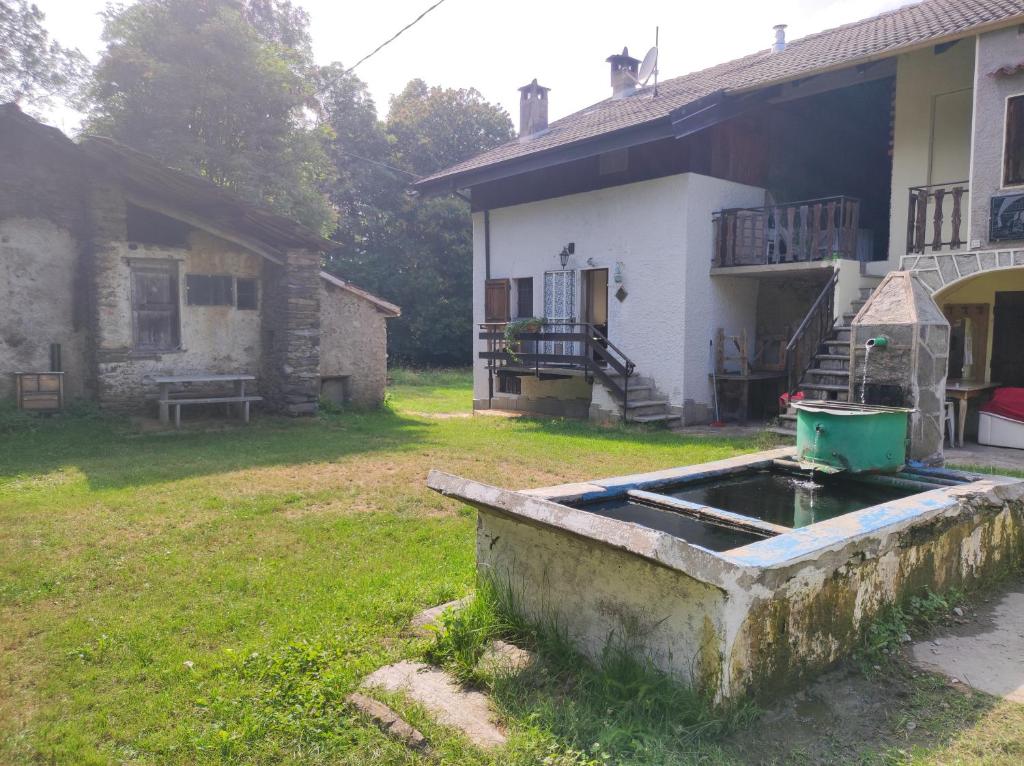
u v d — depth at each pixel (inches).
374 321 598.2
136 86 767.1
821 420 187.2
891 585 143.5
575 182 567.8
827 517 170.2
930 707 117.6
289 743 113.4
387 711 119.0
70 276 470.6
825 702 119.5
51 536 219.9
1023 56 335.9
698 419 506.9
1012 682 125.9
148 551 208.1
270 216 495.2
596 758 103.4
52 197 461.7
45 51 900.0
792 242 484.1
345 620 159.5
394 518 246.7
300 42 1092.5
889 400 210.8
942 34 355.6
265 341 540.7
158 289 494.6
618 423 499.2
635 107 590.6
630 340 532.1
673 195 494.3
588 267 559.8
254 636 152.2
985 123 349.4
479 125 1363.2
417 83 1443.2
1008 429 376.2
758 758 104.3
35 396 440.1
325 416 532.4
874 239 573.3
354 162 1221.7
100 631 154.0
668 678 114.3
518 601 145.6
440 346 1262.3
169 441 415.2
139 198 465.7
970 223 357.4
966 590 165.8
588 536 113.3
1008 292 414.0
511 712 117.7
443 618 144.9
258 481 301.9
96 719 120.0
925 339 208.4
